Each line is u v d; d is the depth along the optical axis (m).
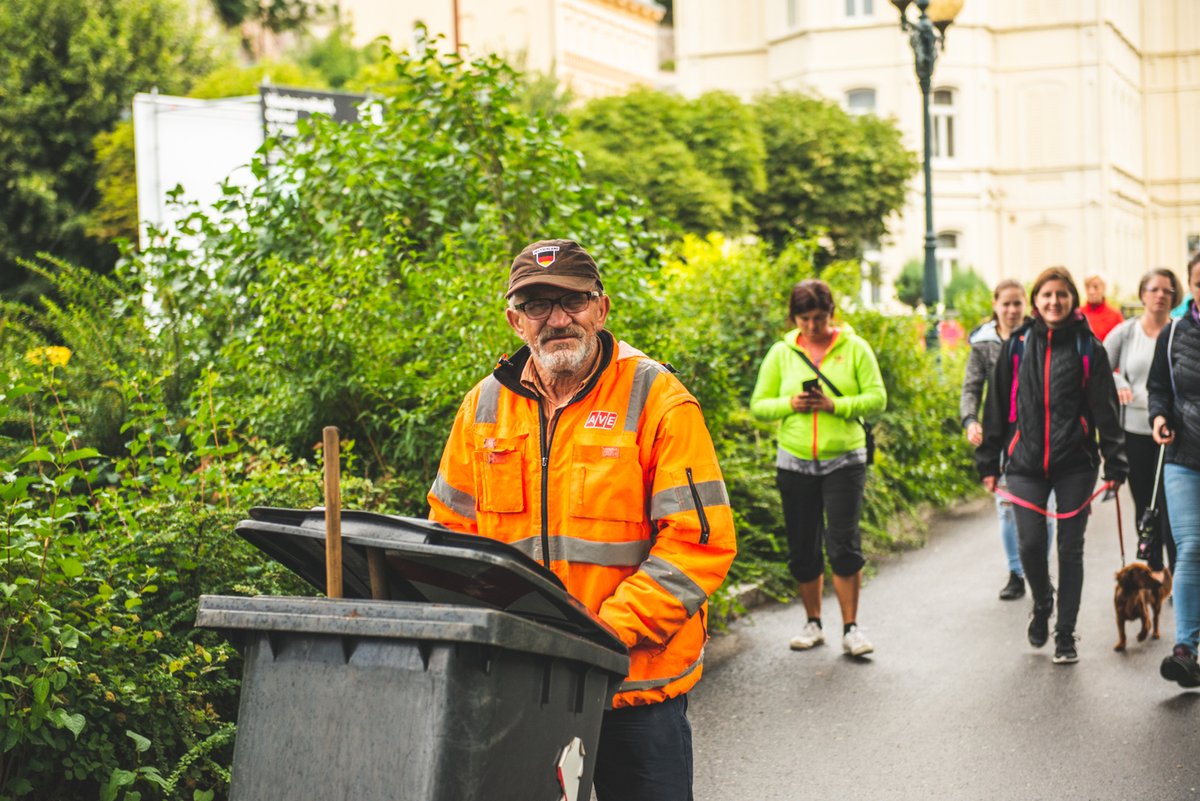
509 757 2.83
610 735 3.42
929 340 15.49
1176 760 5.60
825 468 7.39
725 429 9.88
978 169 45.91
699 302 11.27
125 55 21.67
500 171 9.15
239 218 9.62
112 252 20.89
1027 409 7.16
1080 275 47.12
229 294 8.70
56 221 20.88
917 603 8.86
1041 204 47.22
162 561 5.12
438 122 9.22
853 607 7.47
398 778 2.72
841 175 29.03
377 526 3.05
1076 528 7.12
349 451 7.00
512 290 3.38
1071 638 7.16
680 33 47.75
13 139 20.61
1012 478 7.25
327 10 41.00
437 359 7.45
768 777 5.52
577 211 9.11
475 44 51.28
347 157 8.85
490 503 3.45
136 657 4.52
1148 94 54.88
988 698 6.58
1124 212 50.50
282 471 6.10
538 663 2.90
